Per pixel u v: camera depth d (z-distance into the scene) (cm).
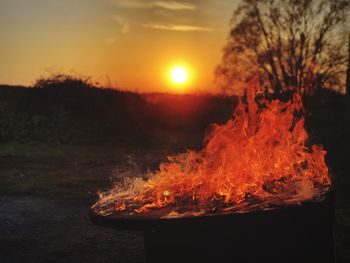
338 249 400
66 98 1516
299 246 286
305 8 2020
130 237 486
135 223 279
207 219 271
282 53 2067
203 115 1758
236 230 275
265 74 2086
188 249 279
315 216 289
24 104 1499
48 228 522
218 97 1816
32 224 538
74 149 1234
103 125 1474
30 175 848
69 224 536
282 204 281
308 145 1010
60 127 1425
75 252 445
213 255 278
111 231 507
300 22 2041
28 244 470
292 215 282
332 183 335
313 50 2020
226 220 271
